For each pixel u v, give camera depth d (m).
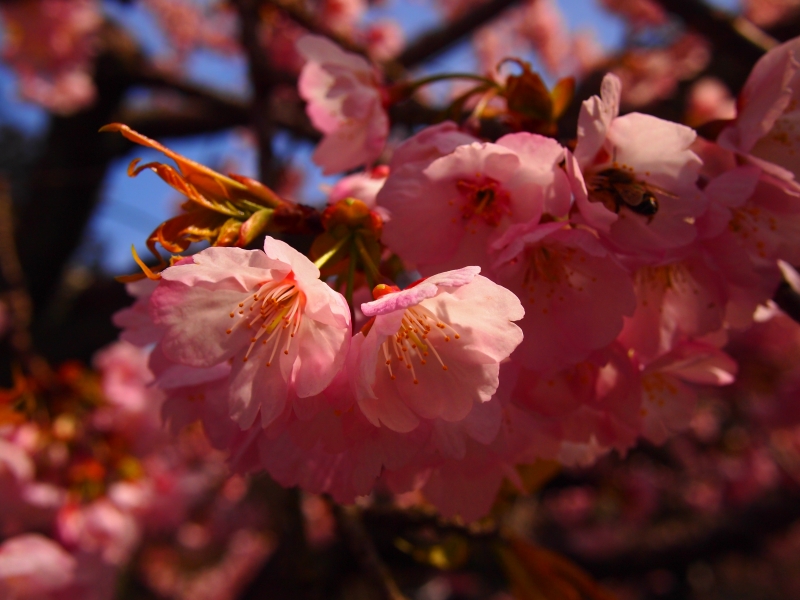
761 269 0.14
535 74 0.14
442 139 0.12
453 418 0.11
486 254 0.12
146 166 0.11
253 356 0.11
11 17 0.47
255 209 0.12
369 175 0.15
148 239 0.12
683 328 0.13
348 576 0.31
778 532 0.55
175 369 0.13
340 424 0.11
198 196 0.12
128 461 0.29
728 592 0.99
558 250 0.13
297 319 0.11
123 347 0.31
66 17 0.48
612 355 0.13
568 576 0.20
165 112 0.57
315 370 0.11
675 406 0.15
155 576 0.77
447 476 0.13
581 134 0.12
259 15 0.32
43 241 0.52
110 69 0.52
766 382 0.55
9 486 0.26
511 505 0.22
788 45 0.13
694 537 0.52
